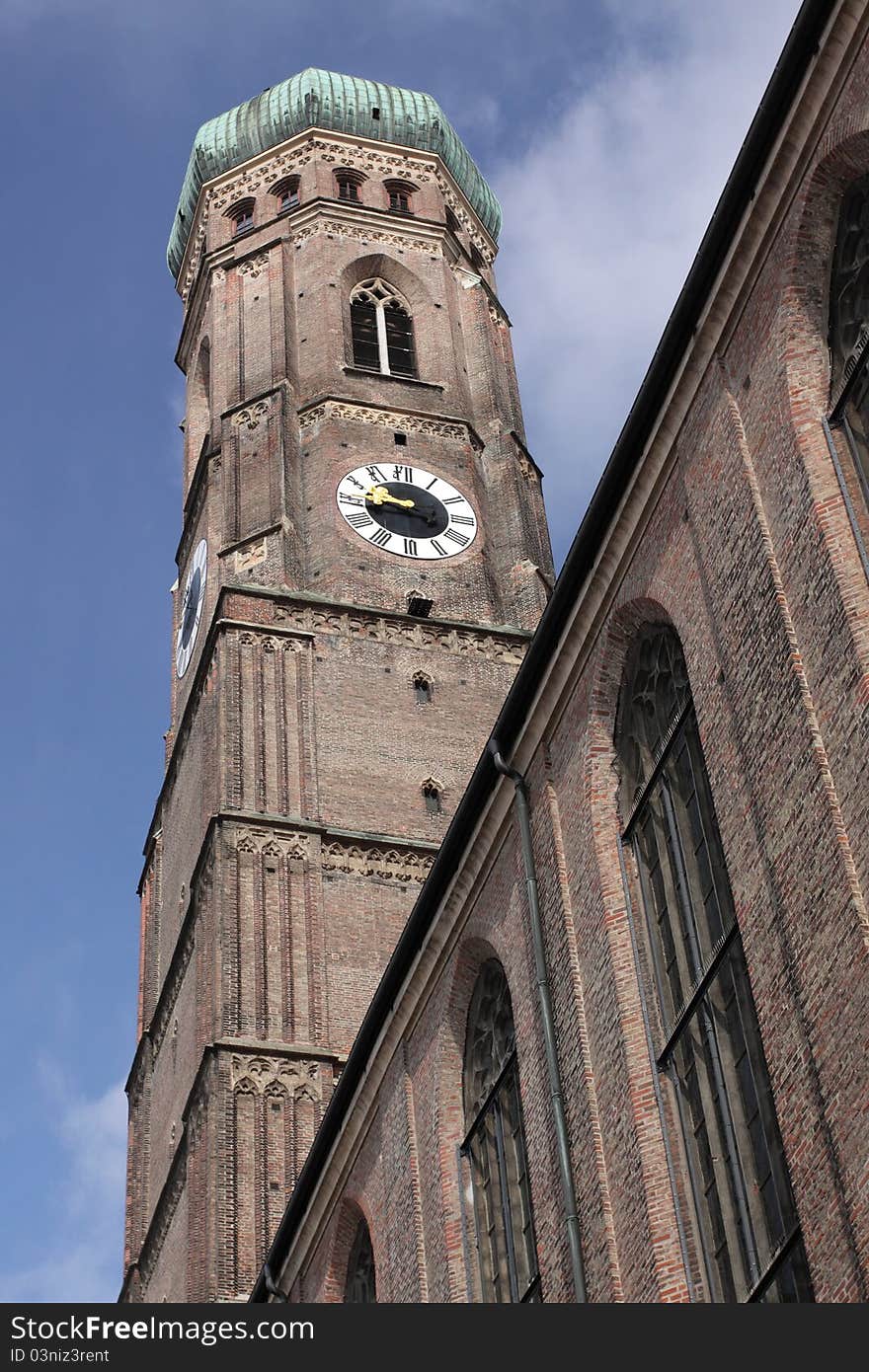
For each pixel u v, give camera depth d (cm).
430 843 5897
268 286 7644
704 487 2942
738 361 2905
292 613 6391
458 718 6278
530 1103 3238
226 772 5925
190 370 8200
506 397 7631
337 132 8269
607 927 3072
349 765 6044
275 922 5588
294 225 7888
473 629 6519
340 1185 4053
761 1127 2597
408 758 6119
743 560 2784
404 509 6856
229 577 6562
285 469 6862
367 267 7800
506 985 3534
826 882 2430
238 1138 5131
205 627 6688
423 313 7712
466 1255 3459
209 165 8331
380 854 5844
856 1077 2297
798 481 2684
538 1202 3138
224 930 5528
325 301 7544
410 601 6581
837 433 2681
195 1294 4947
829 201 2783
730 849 2688
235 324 7581
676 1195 2778
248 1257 4956
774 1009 2503
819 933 2428
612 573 3209
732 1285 2616
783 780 2570
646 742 3148
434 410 7262
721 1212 2675
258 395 7162
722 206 2903
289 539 6631
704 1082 2772
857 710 2444
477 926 3584
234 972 5447
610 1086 2983
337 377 7250
